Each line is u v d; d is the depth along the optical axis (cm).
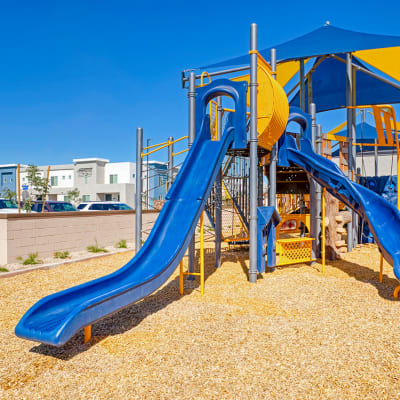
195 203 644
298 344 427
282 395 317
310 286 704
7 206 1452
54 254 1034
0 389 335
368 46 968
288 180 1073
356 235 1262
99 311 420
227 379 345
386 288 689
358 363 376
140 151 895
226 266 912
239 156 934
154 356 399
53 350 422
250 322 505
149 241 580
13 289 699
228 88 772
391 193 1290
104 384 340
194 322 507
